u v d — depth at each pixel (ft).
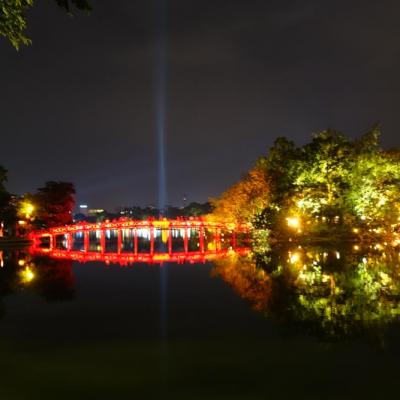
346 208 199.52
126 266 170.60
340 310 79.82
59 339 66.44
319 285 105.81
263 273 132.05
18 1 49.03
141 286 118.11
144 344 63.05
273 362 54.24
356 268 130.52
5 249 280.10
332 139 201.26
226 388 47.03
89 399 45.19
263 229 239.50
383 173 200.95
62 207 374.84
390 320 71.87
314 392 45.75
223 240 322.34
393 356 55.16
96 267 167.43
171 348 60.75
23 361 56.29
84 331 71.00
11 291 112.06
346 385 47.19
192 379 49.60
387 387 46.52
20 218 342.85
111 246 345.92
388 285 102.89
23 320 79.41
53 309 89.15
